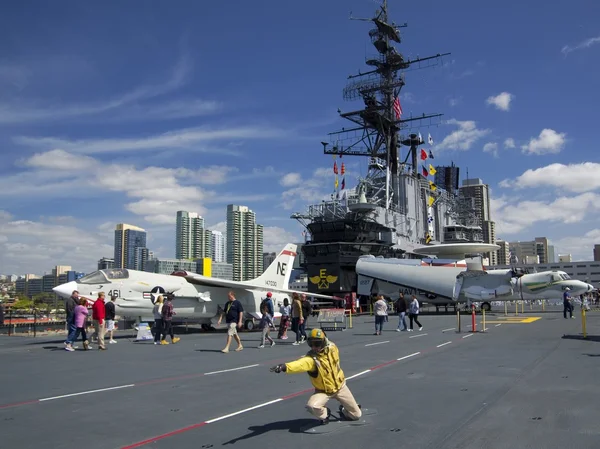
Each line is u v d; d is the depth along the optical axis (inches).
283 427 287.0
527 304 2672.2
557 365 504.7
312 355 278.1
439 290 1761.8
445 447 244.2
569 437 257.1
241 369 526.6
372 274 1914.4
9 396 391.5
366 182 2298.2
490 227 5959.6
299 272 2822.3
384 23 2342.5
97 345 807.1
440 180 3053.6
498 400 349.1
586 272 5012.3
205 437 269.7
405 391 388.2
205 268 1593.3
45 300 3929.6
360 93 2416.3
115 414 327.9
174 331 1159.6
